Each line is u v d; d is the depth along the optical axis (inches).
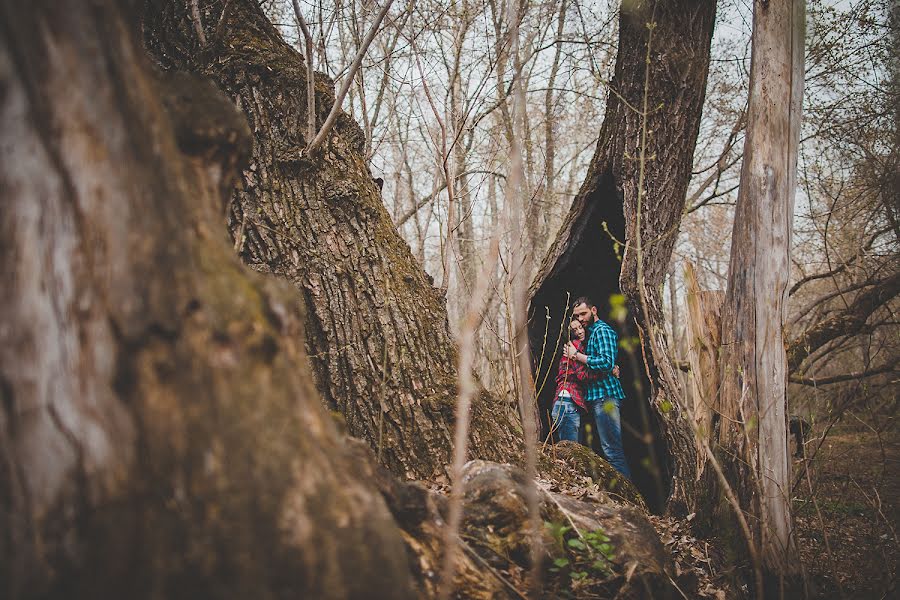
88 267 46.4
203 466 46.8
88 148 47.0
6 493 43.9
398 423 131.4
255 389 51.2
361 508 52.1
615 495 162.6
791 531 127.6
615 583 94.8
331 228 141.3
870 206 216.1
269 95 142.7
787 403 139.2
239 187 127.3
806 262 342.6
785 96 143.5
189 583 44.5
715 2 191.2
